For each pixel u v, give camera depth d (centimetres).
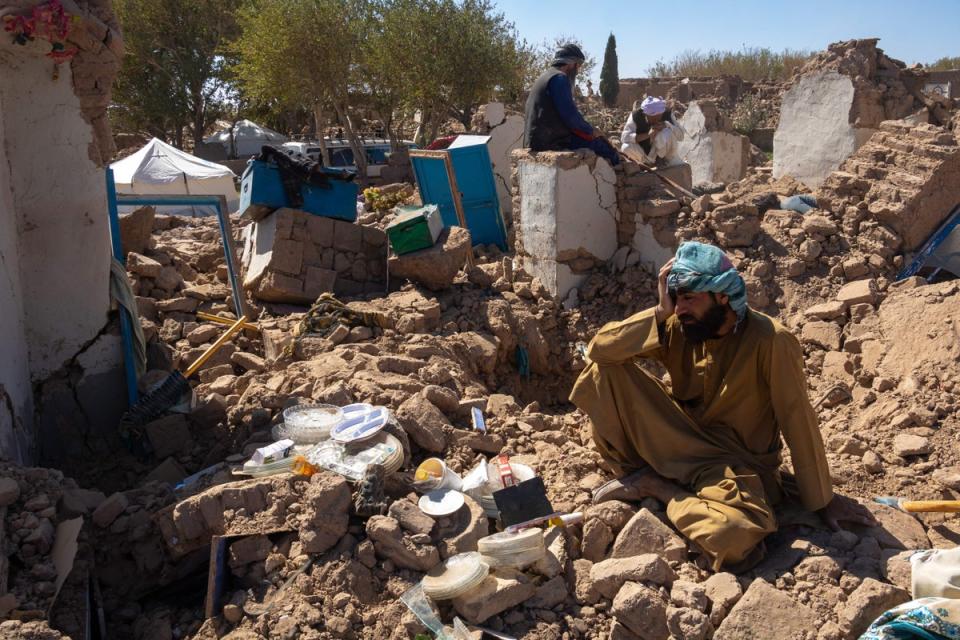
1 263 430
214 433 489
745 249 724
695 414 383
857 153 747
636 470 389
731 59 4241
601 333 370
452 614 317
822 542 339
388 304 689
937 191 667
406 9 2339
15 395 437
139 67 3139
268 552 342
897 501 370
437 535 345
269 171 754
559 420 498
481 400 480
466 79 2375
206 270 859
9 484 330
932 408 470
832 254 694
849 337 600
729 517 326
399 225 736
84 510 372
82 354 511
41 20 441
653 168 832
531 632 309
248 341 656
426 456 419
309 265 755
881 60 1084
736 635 288
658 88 3712
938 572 275
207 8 3095
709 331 348
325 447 391
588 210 799
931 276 665
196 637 320
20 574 307
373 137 3225
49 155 478
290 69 2342
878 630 240
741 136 1526
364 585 327
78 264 501
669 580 317
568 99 801
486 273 775
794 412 343
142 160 1645
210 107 3312
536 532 332
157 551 363
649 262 785
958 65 3584
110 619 345
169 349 621
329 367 514
